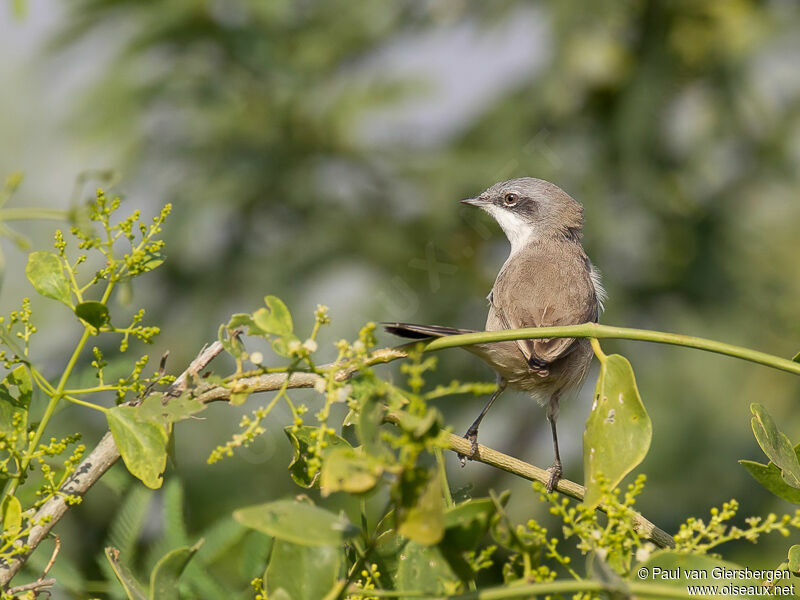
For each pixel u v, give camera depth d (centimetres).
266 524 372
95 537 818
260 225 1222
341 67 1263
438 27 1257
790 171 1263
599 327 512
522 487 1202
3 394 478
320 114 1203
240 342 453
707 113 1261
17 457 454
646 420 484
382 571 443
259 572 577
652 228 1259
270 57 1206
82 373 597
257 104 1211
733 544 1128
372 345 428
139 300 1104
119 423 462
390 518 453
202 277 1152
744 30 1233
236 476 995
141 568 606
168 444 467
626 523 418
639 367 1252
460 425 1173
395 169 1227
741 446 1232
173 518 585
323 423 413
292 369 438
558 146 1230
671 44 1232
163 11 1158
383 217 1263
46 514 464
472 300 1244
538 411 1224
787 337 1265
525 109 1216
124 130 1154
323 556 406
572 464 1219
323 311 436
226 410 1021
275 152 1209
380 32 1259
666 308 1254
